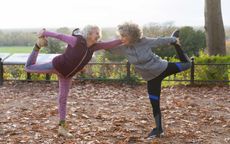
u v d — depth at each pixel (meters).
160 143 7.21
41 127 8.27
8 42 26.70
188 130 8.12
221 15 15.70
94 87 12.97
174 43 7.02
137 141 7.38
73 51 6.94
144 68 7.02
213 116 9.27
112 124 8.55
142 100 11.20
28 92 12.26
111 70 13.95
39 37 7.01
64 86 7.44
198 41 20.17
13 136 7.68
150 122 8.78
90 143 7.19
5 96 11.66
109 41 7.05
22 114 9.45
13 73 14.37
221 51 15.70
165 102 10.87
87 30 6.91
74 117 9.16
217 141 7.47
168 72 7.13
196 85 13.36
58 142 7.24
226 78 13.55
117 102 10.91
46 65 7.08
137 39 6.88
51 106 10.34
